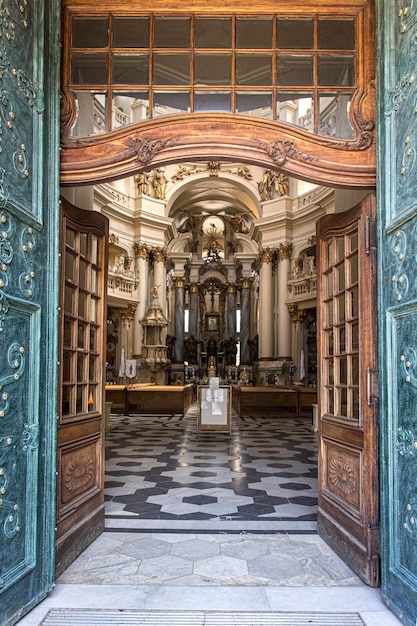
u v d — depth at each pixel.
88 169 3.54
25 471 2.89
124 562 3.68
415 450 2.73
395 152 3.18
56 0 3.52
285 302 22.17
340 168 3.54
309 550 3.96
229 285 36.53
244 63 3.82
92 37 3.80
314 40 3.76
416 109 2.88
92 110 3.88
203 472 7.02
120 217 22.28
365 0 3.72
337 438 3.96
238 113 3.61
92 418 4.17
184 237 35.34
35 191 3.13
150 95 3.75
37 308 3.04
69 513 3.64
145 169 3.61
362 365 3.51
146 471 7.09
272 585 3.30
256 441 10.18
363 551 3.36
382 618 2.86
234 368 33.44
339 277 4.20
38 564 3.03
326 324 4.42
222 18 3.80
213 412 9.97
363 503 3.41
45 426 3.16
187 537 4.26
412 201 2.90
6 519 2.65
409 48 3.01
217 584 3.31
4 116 2.75
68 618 2.84
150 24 3.77
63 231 3.66
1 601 2.59
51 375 3.24
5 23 2.81
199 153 3.57
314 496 5.67
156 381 22.69
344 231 3.99
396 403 3.01
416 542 2.68
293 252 22.48
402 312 2.91
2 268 2.66
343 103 3.77
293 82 3.80
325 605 3.02
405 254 2.93
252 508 5.16
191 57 3.77
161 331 23.02
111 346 22.55
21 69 3.00
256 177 24.84
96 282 4.46
